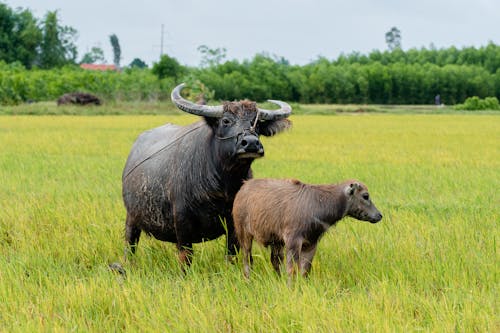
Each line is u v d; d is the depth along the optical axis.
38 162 54.25
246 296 20.58
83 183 43.09
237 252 24.92
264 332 18.17
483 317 18.11
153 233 26.06
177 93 24.59
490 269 22.77
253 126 23.14
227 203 24.23
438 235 27.64
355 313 18.47
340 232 28.23
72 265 25.23
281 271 22.58
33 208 33.41
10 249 27.33
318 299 19.45
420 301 19.91
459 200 36.97
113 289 20.88
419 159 58.34
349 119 138.50
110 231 29.09
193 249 26.41
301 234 21.94
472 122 127.38
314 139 80.75
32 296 21.05
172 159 24.75
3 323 19.14
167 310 19.06
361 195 22.50
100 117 127.75
